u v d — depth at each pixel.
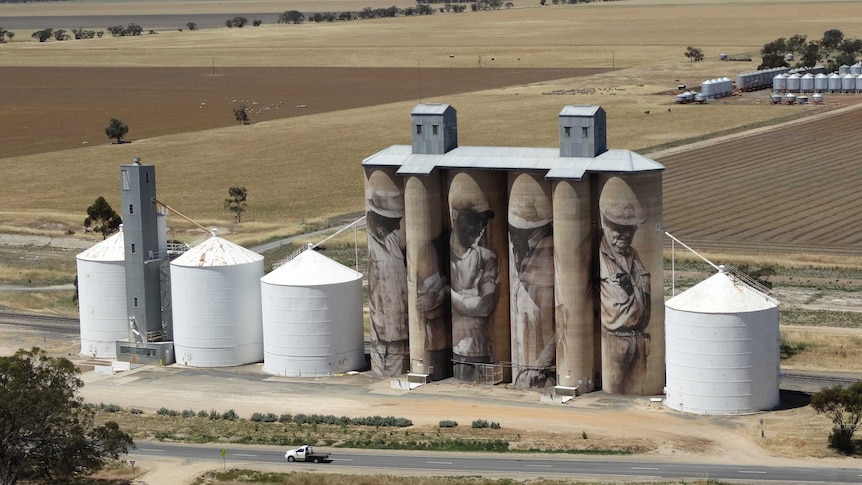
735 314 168.88
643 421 169.62
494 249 191.00
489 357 193.50
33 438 152.38
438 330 196.12
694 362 170.88
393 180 196.00
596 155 183.50
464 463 154.50
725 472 147.38
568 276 183.12
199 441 169.25
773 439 158.75
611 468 150.12
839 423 158.50
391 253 197.75
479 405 181.62
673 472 147.75
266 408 185.62
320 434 170.62
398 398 187.50
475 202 189.62
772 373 172.00
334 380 199.62
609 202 179.50
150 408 188.88
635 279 180.00
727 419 168.88
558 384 186.62
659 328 182.12
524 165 185.50
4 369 154.62
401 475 149.88
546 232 185.75
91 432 157.75
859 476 144.25
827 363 193.75
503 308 193.12
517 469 151.12
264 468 156.25
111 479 154.75
